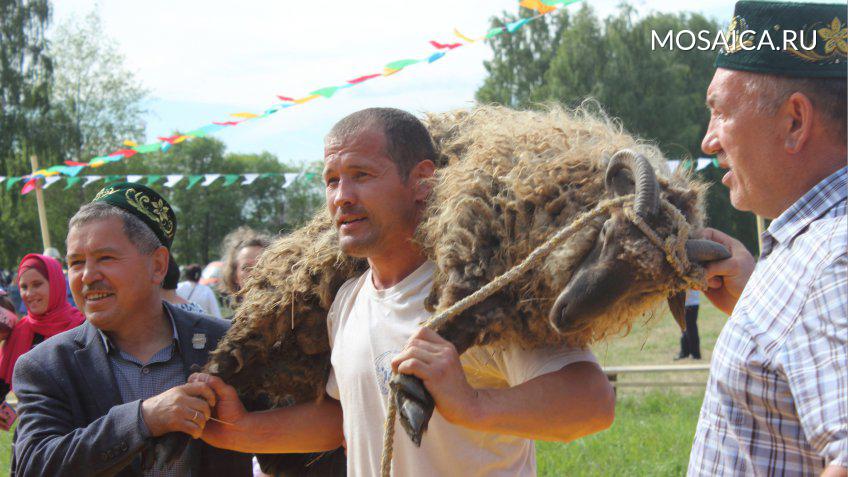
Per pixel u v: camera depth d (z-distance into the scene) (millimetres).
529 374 2350
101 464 2680
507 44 41906
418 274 2484
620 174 2193
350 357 2574
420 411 2094
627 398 9438
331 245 2766
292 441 2861
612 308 2186
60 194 37781
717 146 2174
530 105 2779
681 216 2123
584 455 6547
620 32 35312
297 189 50594
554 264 2172
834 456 1671
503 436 2490
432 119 2848
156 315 3160
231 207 53938
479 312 2244
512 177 2293
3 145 32562
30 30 34219
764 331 1891
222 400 2797
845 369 1688
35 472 2740
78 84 41188
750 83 2029
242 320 2871
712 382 2057
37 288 5215
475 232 2289
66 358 3006
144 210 3131
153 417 2674
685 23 36188
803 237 1896
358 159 2451
